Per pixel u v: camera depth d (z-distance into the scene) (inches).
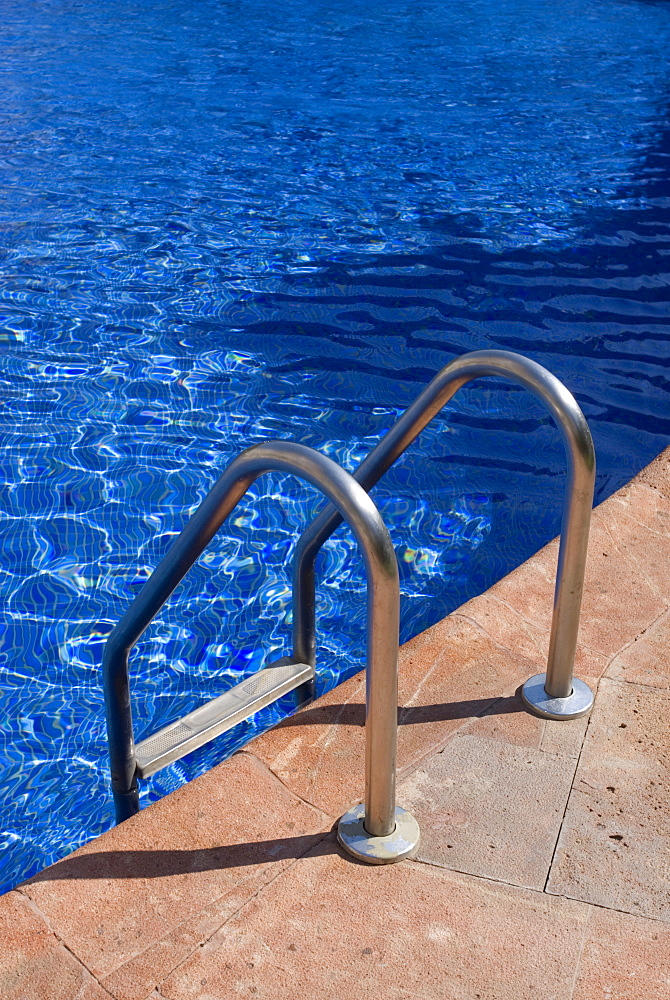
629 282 233.5
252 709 90.2
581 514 75.7
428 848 70.9
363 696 86.7
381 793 68.7
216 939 64.0
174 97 387.2
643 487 119.9
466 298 223.3
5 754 110.6
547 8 587.8
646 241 257.8
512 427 176.2
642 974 62.0
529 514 152.4
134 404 178.5
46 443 165.9
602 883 68.4
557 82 423.5
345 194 287.1
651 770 78.5
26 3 573.9
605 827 73.0
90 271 232.2
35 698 118.0
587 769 78.4
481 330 208.7
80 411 175.6
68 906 66.2
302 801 75.3
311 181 297.1
